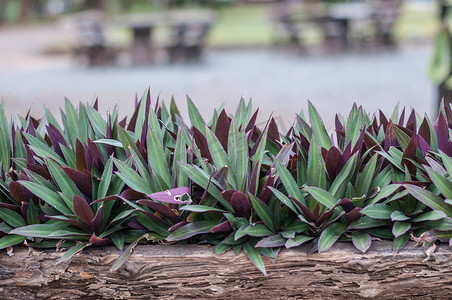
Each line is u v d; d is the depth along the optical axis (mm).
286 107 7809
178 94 9016
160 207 1553
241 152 1658
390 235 1571
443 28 3533
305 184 1657
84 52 12797
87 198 1670
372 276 1516
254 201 1540
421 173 1643
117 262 1510
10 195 1727
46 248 1607
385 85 8984
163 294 1565
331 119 7027
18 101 8641
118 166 1612
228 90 9219
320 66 11695
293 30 13672
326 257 1512
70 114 1962
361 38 13719
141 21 13164
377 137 1919
